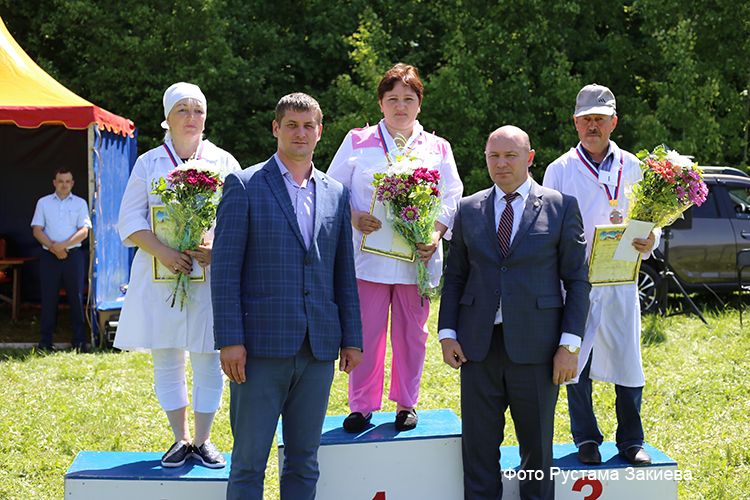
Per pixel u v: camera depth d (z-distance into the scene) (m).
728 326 9.29
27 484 5.03
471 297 4.02
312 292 3.61
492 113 15.40
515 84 15.29
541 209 3.98
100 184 8.93
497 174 3.96
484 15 15.84
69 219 8.75
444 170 4.50
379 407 4.46
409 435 4.21
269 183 3.62
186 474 3.98
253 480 3.60
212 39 15.70
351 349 3.73
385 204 4.24
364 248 4.30
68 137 11.34
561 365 3.88
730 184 10.61
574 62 16.27
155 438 5.85
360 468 4.13
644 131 14.59
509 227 3.98
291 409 3.70
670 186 4.05
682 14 15.23
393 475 4.17
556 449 4.51
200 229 3.94
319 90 17.34
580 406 4.35
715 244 10.34
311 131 3.64
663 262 9.88
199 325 4.07
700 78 15.23
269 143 16.36
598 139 4.37
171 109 4.09
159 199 4.10
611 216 4.38
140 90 15.83
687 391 6.96
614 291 4.32
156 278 4.04
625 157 4.43
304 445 3.71
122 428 6.00
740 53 15.41
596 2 16.09
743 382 7.19
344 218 3.79
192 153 4.20
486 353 3.96
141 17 15.38
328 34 16.44
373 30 15.70
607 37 15.86
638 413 4.36
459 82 15.06
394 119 4.37
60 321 10.62
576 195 4.41
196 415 4.17
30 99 8.62
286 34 17.25
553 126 16.03
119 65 15.70
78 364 7.84
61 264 8.73
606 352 4.36
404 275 4.37
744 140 15.28
